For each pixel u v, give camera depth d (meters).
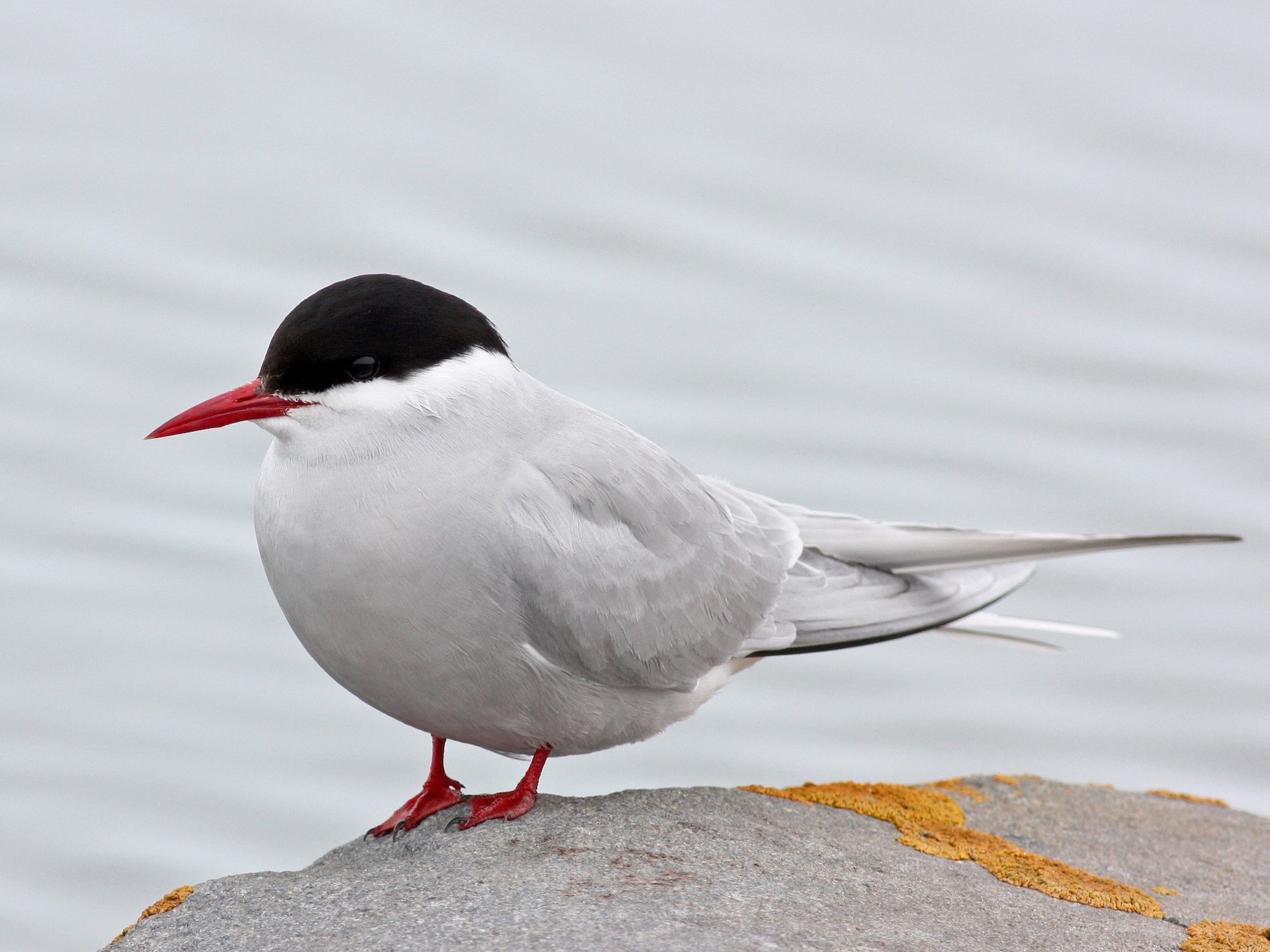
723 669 10.04
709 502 9.84
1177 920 8.55
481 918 7.21
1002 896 8.52
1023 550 10.75
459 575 8.48
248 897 7.91
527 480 8.77
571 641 8.88
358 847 9.11
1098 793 11.37
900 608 10.68
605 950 6.81
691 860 8.17
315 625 8.71
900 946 7.27
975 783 11.29
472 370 8.80
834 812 9.83
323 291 8.69
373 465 8.50
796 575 10.54
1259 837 10.63
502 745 9.54
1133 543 10.52
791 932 7.20
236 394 8.66
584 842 8.41
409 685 8.83
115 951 7.56
